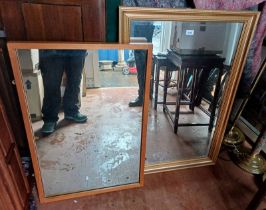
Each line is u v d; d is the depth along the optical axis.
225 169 1.54
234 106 1.73
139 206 1.25
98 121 1.21
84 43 0.90
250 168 1.52
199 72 1.31
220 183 1.42
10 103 1.16
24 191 1.11
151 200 1.29
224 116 1.38
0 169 0.85
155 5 1.01
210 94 1.41
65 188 1.31
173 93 1.36
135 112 1.18
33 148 1.11
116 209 1.23
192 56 1.23
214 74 1.33
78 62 1.02
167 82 1.30
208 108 1.46
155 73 1.24
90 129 1.22
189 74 1.31
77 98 1.11
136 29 1.04
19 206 1.03
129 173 1.38
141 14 0.97
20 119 1.22
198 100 1.43
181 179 1.44
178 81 1.32
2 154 0.87
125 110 1.18
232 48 1.21
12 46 0.85
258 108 1.62
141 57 1.02
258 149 1.52
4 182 0.89
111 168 1.37
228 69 1.27
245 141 1.78
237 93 1.51
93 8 0.89
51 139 1.17
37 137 1.13
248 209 1.13
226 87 1.30
